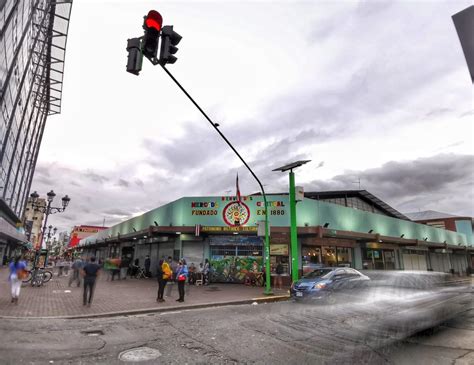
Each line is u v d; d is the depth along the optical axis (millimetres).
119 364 5000
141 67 6027
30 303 10523
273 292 15836
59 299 11766
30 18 30359
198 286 18578
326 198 31953
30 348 5582
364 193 31297
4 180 32281
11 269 10445
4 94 27438
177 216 21766
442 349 5820
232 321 8312
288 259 20469
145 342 6266
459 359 5234
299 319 7465
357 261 24156
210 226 20578
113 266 22156
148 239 26344
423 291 7219
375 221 26578
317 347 5539
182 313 9812
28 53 34281
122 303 11234
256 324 7770
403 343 6023
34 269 16172
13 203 39312
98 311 9531
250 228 20141
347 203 31828
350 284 7422
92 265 10734
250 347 5820
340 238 22922
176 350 5742
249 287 18375
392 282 7164
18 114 35031
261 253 20828
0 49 24203
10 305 9891
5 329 6793
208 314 9562
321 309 7500
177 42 6488
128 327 7645
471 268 43719
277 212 21062
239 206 21219
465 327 7719
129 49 6059
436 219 48469
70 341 6176
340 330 5938
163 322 8289
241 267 20719
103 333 6957
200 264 20875
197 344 6109
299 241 21031
